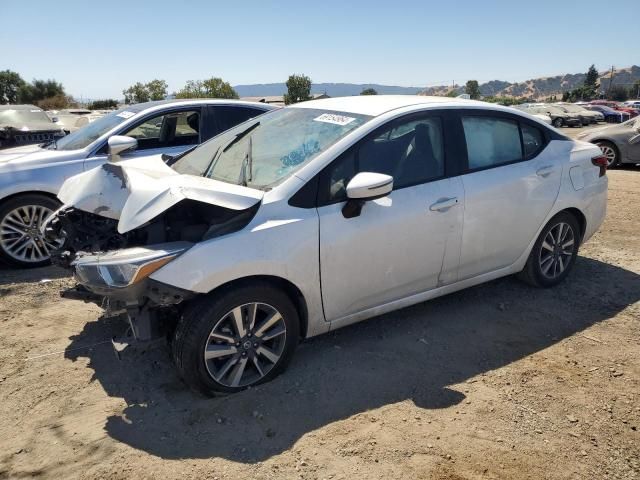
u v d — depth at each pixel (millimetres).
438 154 3797
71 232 3645
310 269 3234
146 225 3203
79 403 3133
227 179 3604
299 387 3256
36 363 3572
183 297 2908
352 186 3111
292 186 3262
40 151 5941
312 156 3436
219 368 3145
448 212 3719
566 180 4438
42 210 5395
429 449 2732
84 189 3766
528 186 4164
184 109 6277
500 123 4172
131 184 3441
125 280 2855
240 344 3125
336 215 3297
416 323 4082
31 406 3105
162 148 6102
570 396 3182
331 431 2869
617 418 2980
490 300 4465
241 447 2756
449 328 4008
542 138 4449
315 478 2545
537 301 4445
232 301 3020
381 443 2773
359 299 3523
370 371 3441
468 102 4082
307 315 3352
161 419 2980
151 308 3084
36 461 2668
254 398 3145
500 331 3965
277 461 2656
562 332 3957
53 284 4980
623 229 6582
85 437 2840
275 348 3301
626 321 4117
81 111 23703
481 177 3926
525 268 4531
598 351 3689
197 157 4203
